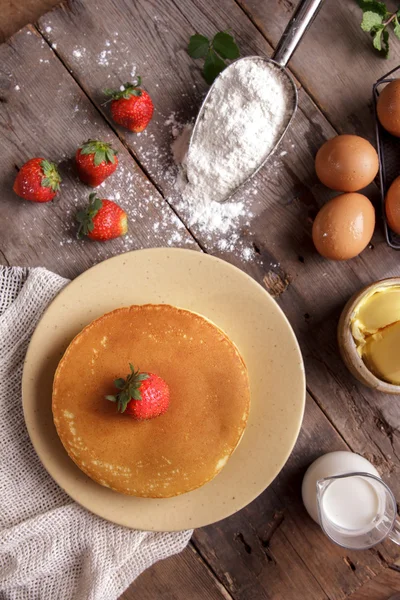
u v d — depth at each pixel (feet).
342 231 2.43
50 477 2.52
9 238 2.59
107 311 2.44
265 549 2.62
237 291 2.44
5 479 2.51
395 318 2.45
